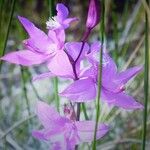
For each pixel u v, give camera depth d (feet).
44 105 0.84
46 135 0.82
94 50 0.86
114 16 1.81
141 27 2.19
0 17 1.13
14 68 2.11
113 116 1.58
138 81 1.83
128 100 0.82
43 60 0.83
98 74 0.80
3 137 1.41
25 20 0.84
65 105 0.86
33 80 0.84
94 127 0.82
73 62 0.83
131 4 2.50
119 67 1.67
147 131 1.78
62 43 0.84
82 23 2.84
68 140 0.82
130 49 2.08
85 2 3.02
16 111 1.89
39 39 0.84
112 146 1.59
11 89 2.04
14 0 0.99
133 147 1.69
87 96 0.81
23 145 1.65
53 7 1.02
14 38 2.22
